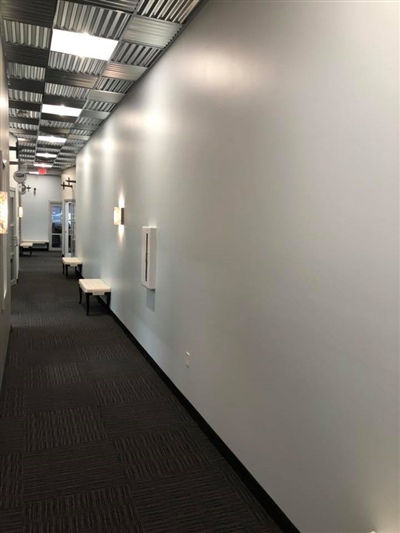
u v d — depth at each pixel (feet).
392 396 4.48
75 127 22.98
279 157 6.51
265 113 6.89
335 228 5.30
